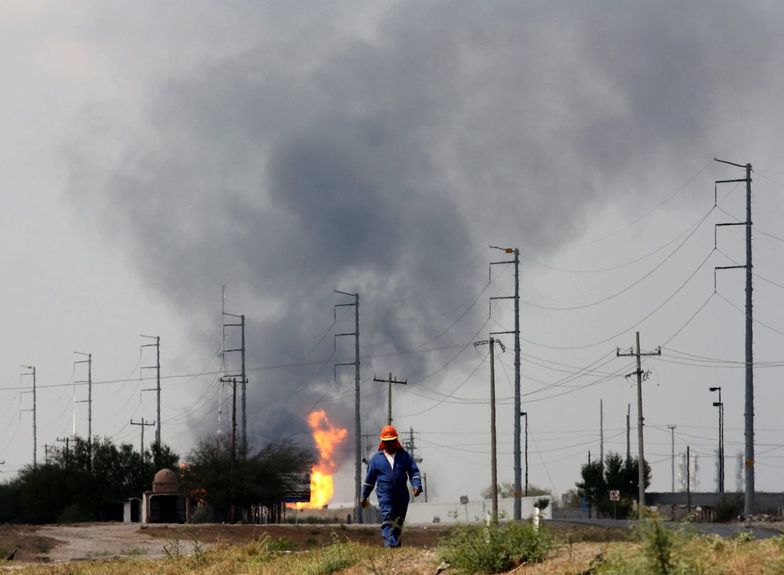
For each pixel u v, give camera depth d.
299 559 62.75
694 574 37.31
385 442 64.19
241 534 166.12
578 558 45.59
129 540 159.12
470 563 48.28
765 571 37.34
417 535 151.88
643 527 38.41
